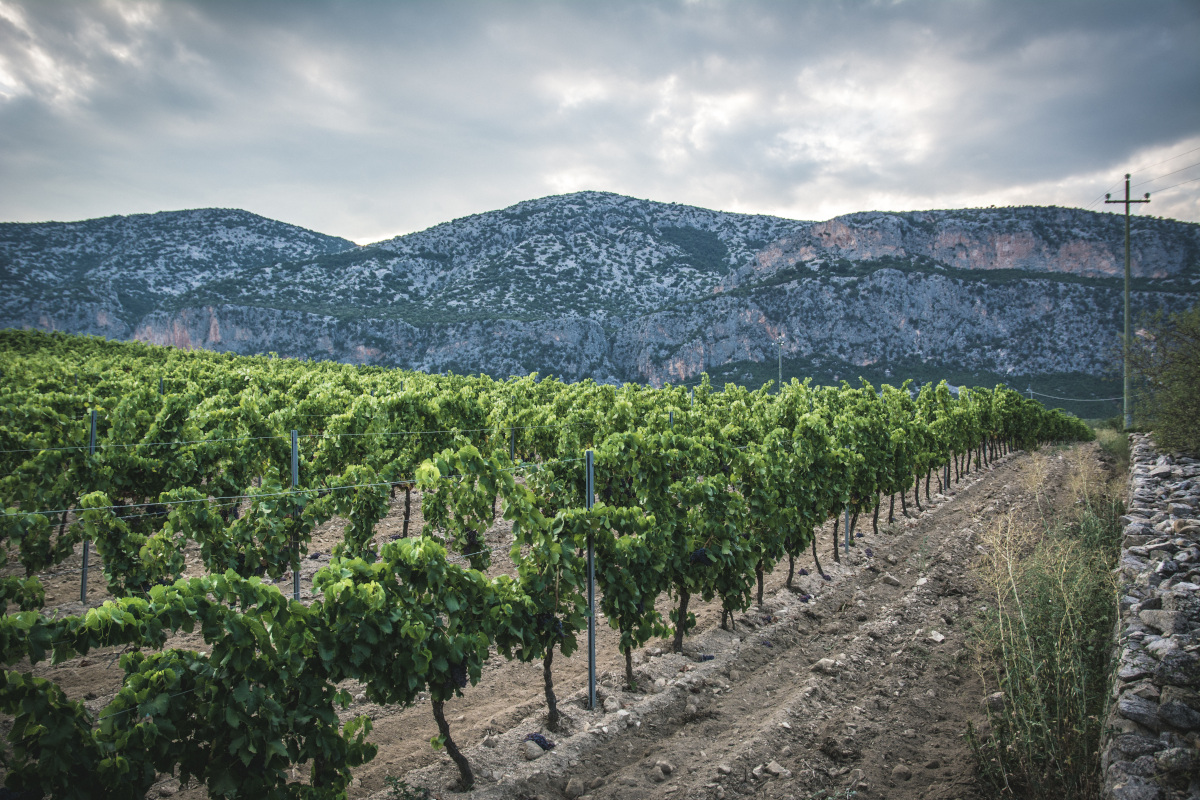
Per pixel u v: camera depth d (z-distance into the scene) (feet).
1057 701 15.08
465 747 16.25
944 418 52.21
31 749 10.73
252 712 11.64
